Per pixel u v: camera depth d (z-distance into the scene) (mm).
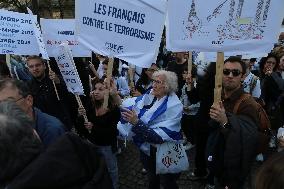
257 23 2555
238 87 2848
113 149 3842
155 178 3641
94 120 3699
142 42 3061
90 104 3793
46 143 2311
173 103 3324
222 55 2590
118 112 3666
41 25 4387
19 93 2188
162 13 2990
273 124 5016
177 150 3352
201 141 4414
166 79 3303
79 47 4500
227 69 2805
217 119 2613
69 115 4383
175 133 3295
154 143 3314
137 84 5750
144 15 3014
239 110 2779
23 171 1150
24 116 1484
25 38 4082
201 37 2596
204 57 3977
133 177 4965
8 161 1164
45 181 1140
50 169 1165
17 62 5648
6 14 3932
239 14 2543
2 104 1557
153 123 3336
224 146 2729
